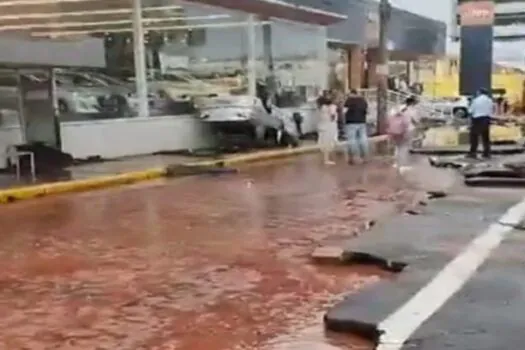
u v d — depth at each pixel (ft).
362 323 20.35
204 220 38.99
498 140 92.17
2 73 63.00
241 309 22.91
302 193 49.55
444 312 21.09
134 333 20.93
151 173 60.85
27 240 34.50
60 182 53.26
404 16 158.51
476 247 29.58
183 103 86.38
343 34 131.95
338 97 95.25
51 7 80.53
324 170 65.26
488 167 59.06
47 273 28.02
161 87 86.07
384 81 100.63
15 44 61.46
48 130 66.08
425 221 35.55
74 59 69.21
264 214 40.68
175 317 22.29
